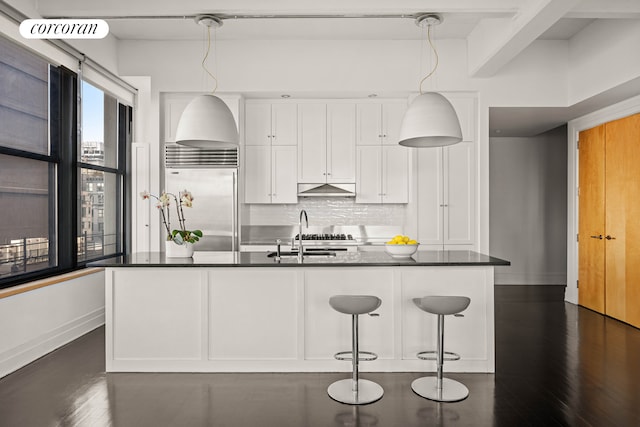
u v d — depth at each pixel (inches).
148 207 209.2
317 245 217.9
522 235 295.4
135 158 207.9
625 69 168.6
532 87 209.0
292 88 210.8
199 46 210.8
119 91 208.1
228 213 212.4
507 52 174.4
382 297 137.3
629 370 139.4
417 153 215.8
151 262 136.6
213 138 130.5
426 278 137.3
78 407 113.1
